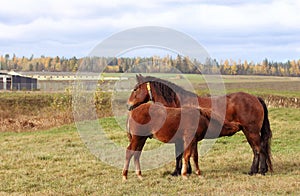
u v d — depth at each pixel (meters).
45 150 14.68
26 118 24.33
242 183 9.20
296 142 15.79
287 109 24.69
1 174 10.91
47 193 8.70
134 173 10.82
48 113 25.34
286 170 10.87
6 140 17.56
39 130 20.94
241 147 14.87
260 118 10.48
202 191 8.57
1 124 22.38
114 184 9.58
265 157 10.49
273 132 17.73
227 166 11.65
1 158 13.15
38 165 12.14
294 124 19.89
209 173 10.65
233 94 10.66
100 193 8.66
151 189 8.95
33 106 31.77
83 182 9.89
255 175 10.23
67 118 22.45
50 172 11.11
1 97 35.00
